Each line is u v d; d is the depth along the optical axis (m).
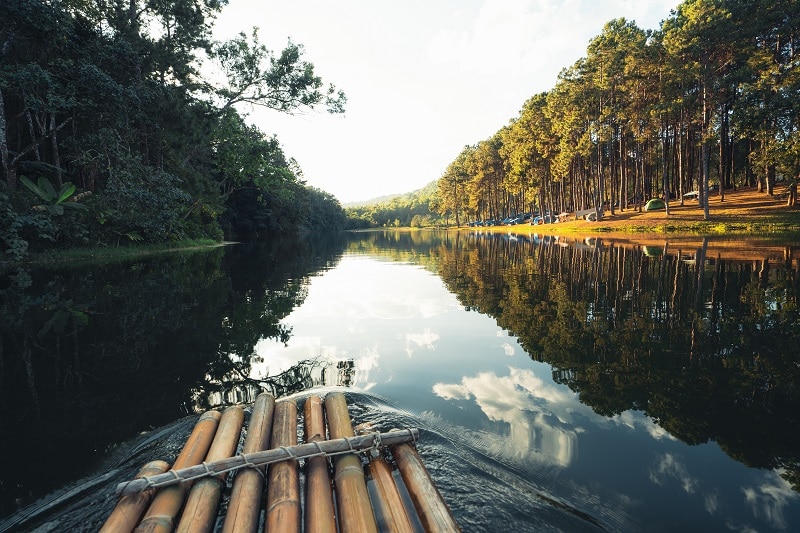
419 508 2.40
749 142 37.94
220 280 13.34
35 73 16.75
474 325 7.27
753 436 3.25
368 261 21.97
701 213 30.08
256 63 26.64
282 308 8.96
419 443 3.23
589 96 34.56
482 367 5.07
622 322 6.84
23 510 2.63
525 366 5.04
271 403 3.79
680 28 27.97
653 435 3.30
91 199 20.52
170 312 8.31
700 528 2.29
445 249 29.27
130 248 22.19
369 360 5.45
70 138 20.48
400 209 175.38
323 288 12.00
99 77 18.89
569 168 47.00
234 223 53.53
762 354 5.09
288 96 28.11
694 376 4.49
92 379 4.77
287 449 2.85
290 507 2.38
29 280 12.29
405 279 13.99
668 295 8.82
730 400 3.88
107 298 9.66
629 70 31.22
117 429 3.62
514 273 13.81
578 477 2.79
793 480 2.70
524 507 2.52
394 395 4.22
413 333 6.82
